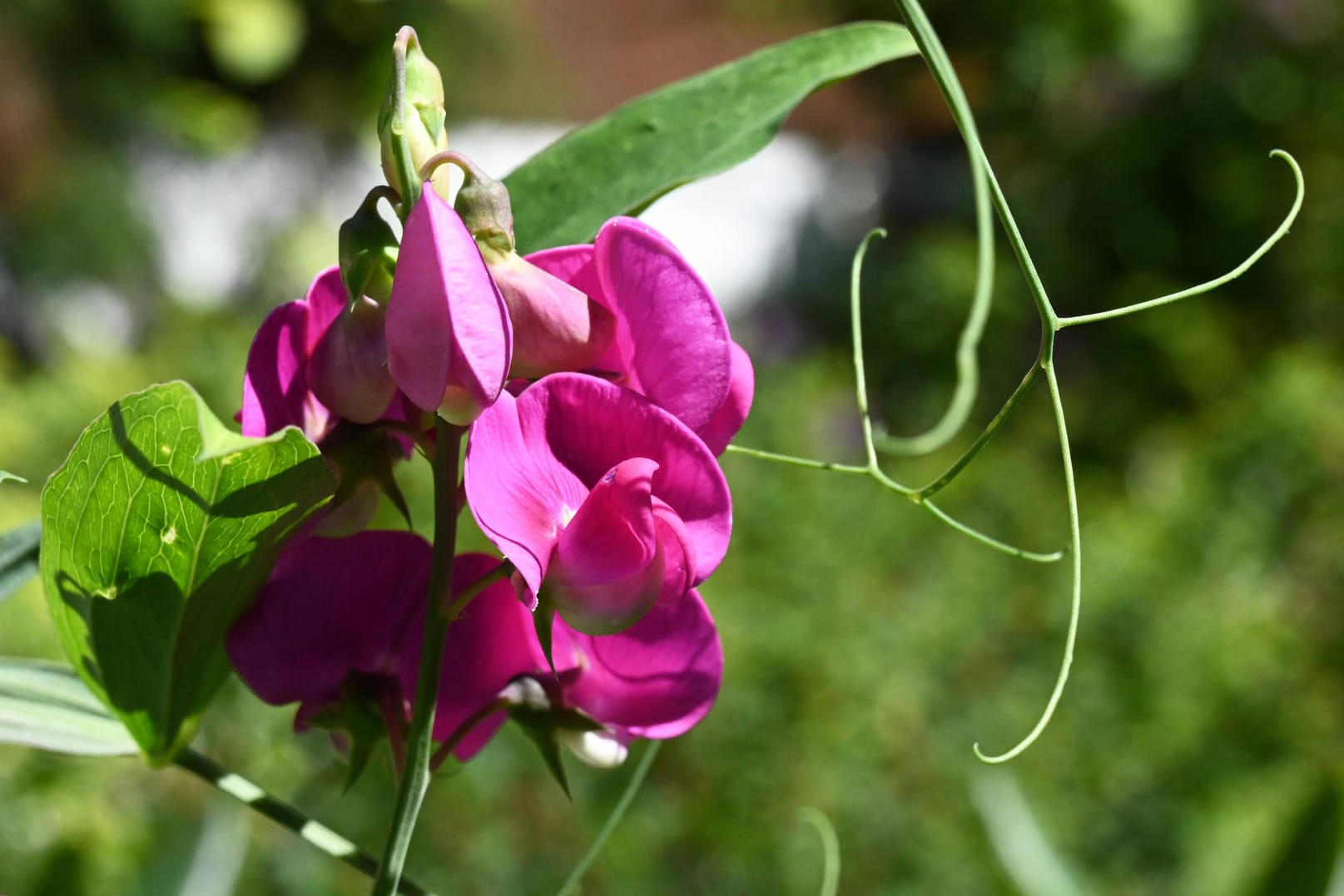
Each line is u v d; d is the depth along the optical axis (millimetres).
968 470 1258
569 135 355
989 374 1850
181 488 304
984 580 1059
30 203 1619
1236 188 1840
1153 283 1858
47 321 1720
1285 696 1034
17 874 678
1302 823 448
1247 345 1777
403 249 291
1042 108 1959
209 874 458
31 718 339
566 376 303
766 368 1520
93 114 1653
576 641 328
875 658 945
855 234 2361
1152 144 1881
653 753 348
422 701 309
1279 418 1328
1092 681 969
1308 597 1231
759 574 1007
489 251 303
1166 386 1761
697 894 844
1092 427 1704
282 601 327
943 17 1905
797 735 888
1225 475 1335
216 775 332
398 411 323
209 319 1480
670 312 307
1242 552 1196
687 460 303
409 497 917
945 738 921
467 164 302
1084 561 1072
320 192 1863
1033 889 524
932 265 1898
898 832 868
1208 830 826
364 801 800
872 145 2395
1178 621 1024
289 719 831
